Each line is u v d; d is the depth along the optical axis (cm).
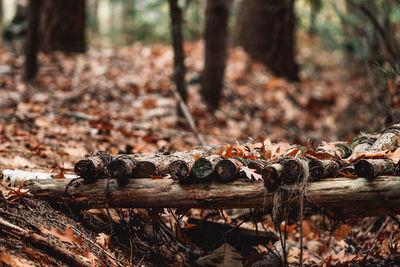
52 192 304
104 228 321
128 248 317
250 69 1006
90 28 1603
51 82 791
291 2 857
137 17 1539
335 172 281
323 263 351
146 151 512
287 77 1073
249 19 1084
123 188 294
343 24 798
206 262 336
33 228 271
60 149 478
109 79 854
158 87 841
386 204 265
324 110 905
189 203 286
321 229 421
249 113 821
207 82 793
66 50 1015
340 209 287
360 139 364
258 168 280
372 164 265
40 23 1009
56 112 634
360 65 897
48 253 253
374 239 371
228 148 301
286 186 269
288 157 271
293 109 869
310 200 272
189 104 772
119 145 529
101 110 684
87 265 257
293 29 1073
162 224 354
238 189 278
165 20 1385
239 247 371
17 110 616
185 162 282
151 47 1148
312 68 1211
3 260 221
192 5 1268
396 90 482
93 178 301
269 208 288
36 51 771
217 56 781
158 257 326
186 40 1253
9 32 1112
